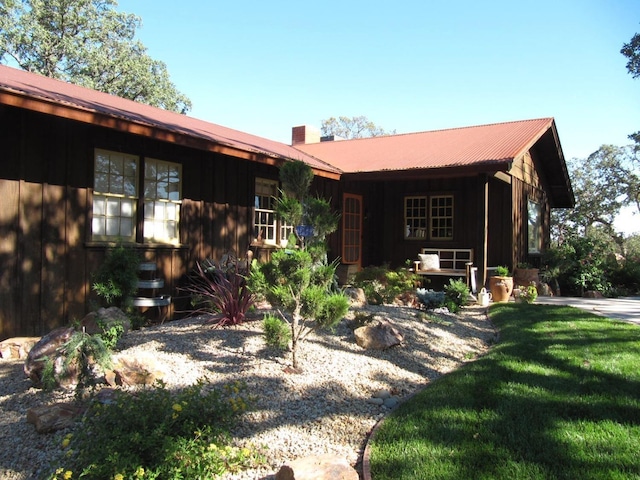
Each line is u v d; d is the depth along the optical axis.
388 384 4.32
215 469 2.60
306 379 4.10
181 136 6.79
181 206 7.72
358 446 3.21
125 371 3.69
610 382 4.19
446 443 3.05
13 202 5.54
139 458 2.39
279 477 2.52
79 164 6.23
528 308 8.59
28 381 4.08
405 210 13.09
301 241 4.44
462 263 12.16
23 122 5.64
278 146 11.95
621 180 26.00
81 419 2.76
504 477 2.62
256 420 3.37
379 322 5.54
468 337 6.35
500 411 3.54
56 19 25.03
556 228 27.62
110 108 6.61
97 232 6.53
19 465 2.81
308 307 3.97
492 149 10.62
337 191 12.08
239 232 8.96
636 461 2.77
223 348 4.74
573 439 3.07
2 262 5.42
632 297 12.48
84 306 6.25
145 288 6.74
